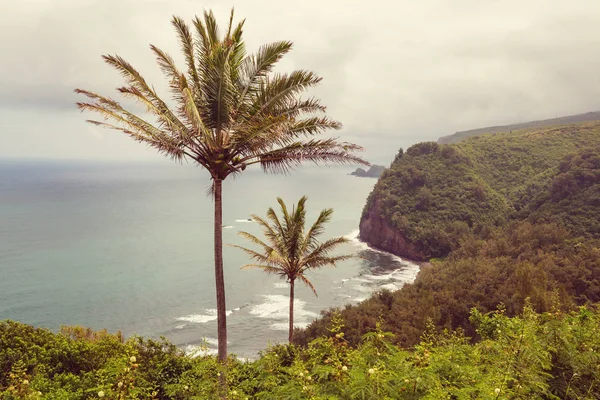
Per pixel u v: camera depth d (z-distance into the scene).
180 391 8.27
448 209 109.50
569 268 56.97
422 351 5.69
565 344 6.58
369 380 5.14
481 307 45.72
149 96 9.88
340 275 86.88
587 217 80.25
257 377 8.78
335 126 10.34
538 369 6.16
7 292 66.31
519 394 5.43
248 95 10.52
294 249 20.48
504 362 6.14
